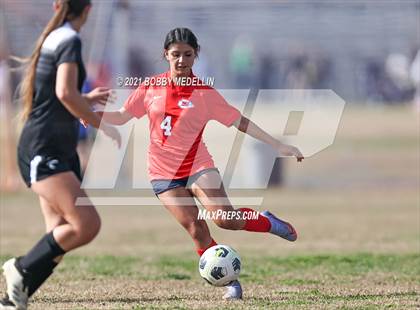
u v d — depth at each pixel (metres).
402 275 28.83
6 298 19.73
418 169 69.44
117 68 68.50
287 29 91.00
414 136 91.12
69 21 19.25
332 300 23.58
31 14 71.12
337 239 39.06
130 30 79.62
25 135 19.00
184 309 21.83
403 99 124.25
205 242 23.33
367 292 25.30
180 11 76.81
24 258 19.36
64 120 18.91
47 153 18.88
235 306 22.34
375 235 40.19
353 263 31.64
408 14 88.31
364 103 123.56
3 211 49.34
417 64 113.06
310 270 30.20
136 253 35.16
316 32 92.19
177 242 38.75
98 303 23.12
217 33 93.69
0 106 75.88
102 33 67.19
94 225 19.05
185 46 22.44
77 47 18.56
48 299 23.86
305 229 42.38
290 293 25.12
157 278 28.42
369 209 50.03
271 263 31.95
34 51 18.89
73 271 29.75
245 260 32.84
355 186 61.72
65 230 19.06
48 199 18.94
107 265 31.36
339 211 49.22
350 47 104.69
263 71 111.38
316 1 80.81
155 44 85.19
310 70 113.38
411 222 44.53
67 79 18.30
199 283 27.36
